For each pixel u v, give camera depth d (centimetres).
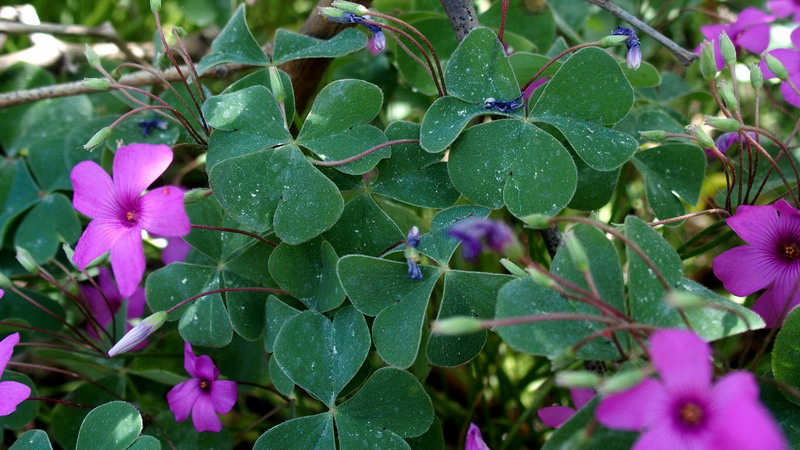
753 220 27
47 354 30
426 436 28
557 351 24
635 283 24
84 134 33
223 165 26
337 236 28
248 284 29
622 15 29
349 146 27
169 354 31
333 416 26
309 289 27
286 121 28
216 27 37
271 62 30
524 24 34
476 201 27
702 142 26
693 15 39
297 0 41
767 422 22
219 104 28
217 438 30
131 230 26
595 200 28
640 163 29
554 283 23
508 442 30
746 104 38
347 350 26
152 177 26
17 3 40
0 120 34
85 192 27
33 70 35
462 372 33
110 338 30
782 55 30
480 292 26
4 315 31
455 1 29
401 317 26
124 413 26
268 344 28
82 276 32
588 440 23
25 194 33
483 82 27
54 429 30
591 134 27
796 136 34
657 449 22
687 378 22
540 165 26
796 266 27
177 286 29
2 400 26
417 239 27
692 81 39
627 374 22
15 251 32
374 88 27
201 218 29
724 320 24
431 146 26
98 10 40
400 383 26
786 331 25
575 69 27
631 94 27
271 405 33
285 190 27
